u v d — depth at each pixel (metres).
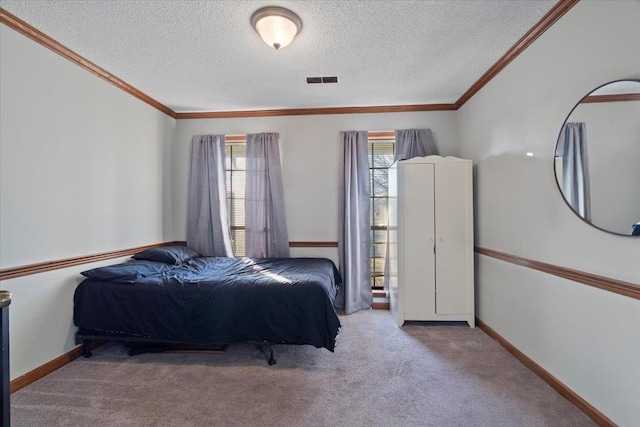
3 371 1.10
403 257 3.00
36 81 2.08
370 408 1.75
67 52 2.28
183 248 3.30
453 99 3.35
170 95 3.18
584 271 1.68
